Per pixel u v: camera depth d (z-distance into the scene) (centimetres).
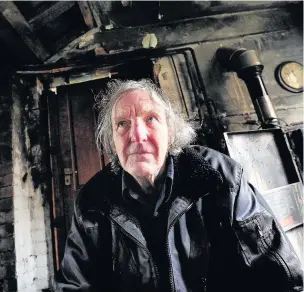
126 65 309
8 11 203
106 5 317
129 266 109
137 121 104
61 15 259
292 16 341
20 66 280
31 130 274
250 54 288
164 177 113
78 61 299
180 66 306
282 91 298
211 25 331
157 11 332
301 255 203
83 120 296
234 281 106
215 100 291
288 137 269
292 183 225
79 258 112
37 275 226
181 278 104
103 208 110
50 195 258
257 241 97
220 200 106
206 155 121
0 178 226
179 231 108
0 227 211
